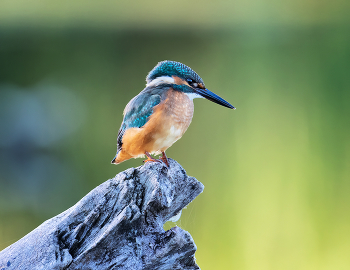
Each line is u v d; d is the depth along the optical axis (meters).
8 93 20.06
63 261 3.02
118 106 20.66
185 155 15.66
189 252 3.17
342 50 31.69
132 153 5.12
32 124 17.08
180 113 4.86
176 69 5.07
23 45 32.59
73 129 17.80
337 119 19.28
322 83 25.56
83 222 3.14
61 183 12.99
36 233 3.16
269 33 41.28
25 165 14.24
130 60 30.36
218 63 30.30
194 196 3.76
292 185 12.55
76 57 30.28
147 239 3.12
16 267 3.02
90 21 41.00
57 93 21.30
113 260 3.06
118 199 3.22
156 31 40.44
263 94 23.69
